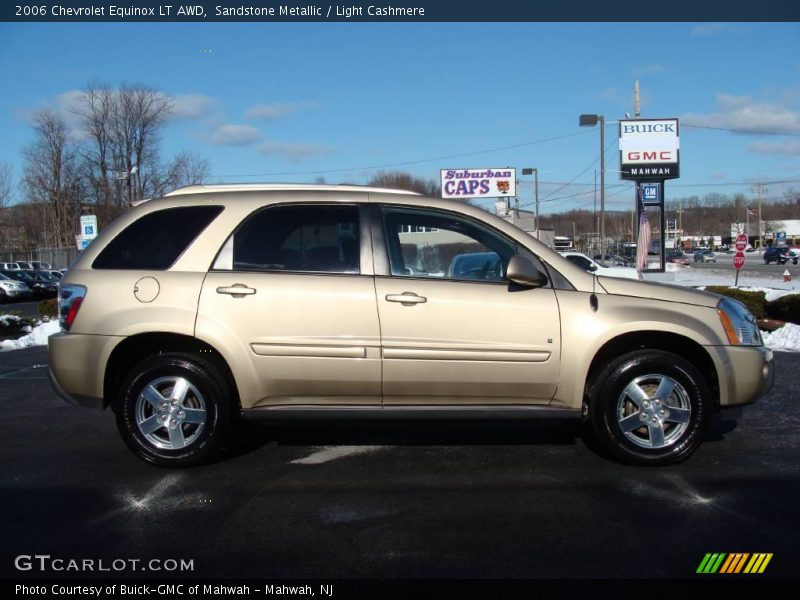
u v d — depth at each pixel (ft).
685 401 16.63
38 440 20.11
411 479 16.35
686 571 11.75
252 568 12.03
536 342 16.33
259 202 17.20
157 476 16.75
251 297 16.39
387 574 11.75
